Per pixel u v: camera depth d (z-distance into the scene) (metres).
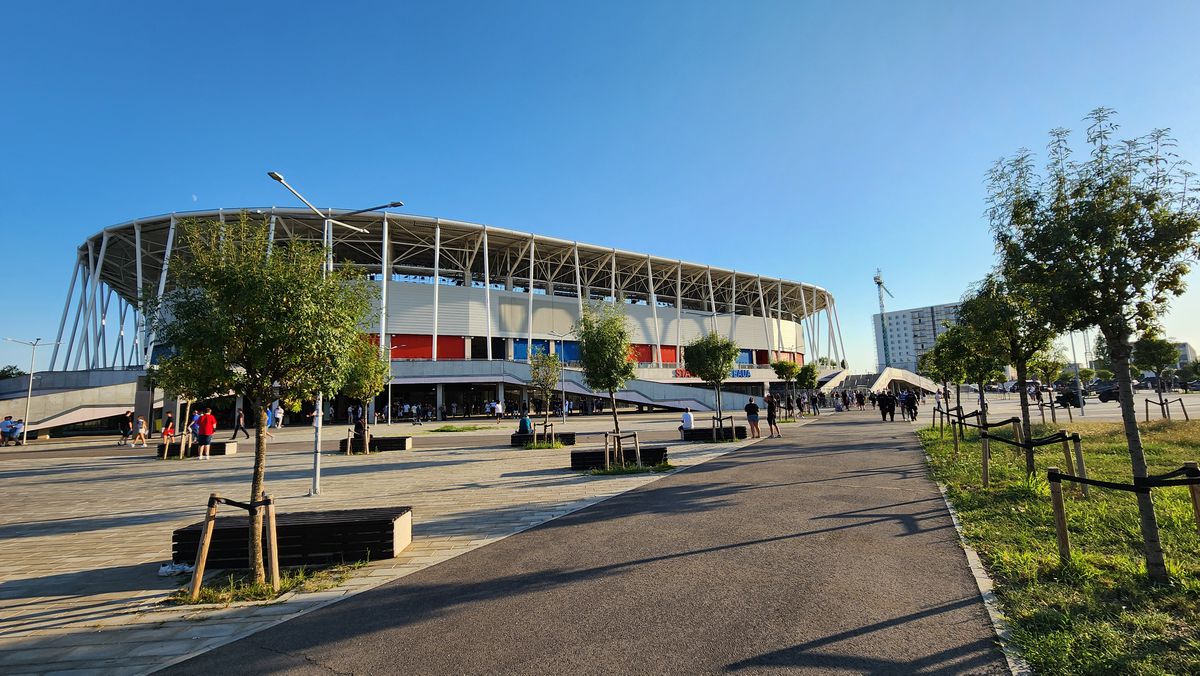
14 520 9.44
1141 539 5.77
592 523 7.71
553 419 44.25
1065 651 3.54
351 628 4.49
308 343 5.91
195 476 14.64
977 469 10.66
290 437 31.64
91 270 53.25
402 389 51.56
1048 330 10.12
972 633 3.92
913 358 160.00
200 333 5.52
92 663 4.08
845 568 5.38
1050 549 5.63
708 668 3.55
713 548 6.23
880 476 10.66
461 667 3.72
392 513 6.83
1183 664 3.35
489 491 10.69
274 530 5.65
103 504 10.77
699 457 15.01
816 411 39.72
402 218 52.34
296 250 6.50
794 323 92.00
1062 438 8.45
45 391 40.22
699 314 75.12
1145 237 5.54
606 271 72.69
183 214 48.34
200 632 4.57
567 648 3.93
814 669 3.49
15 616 5.02
